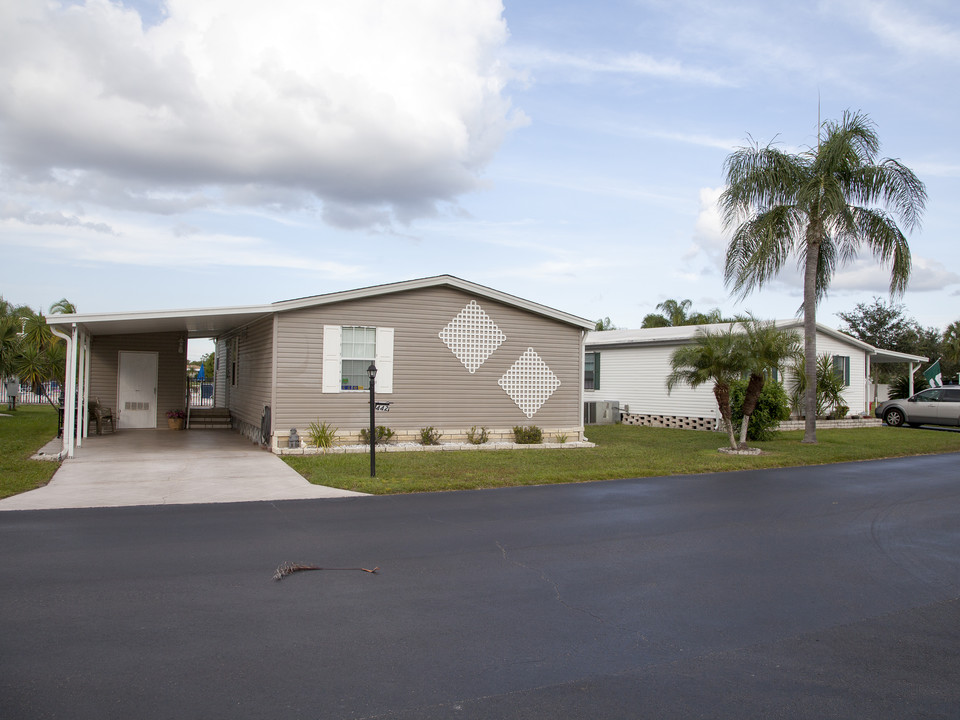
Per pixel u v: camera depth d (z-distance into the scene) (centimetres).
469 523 870
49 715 378
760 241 1873
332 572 653
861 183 1867
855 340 2614
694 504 1029
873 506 1038
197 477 1168
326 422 1577
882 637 520
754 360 1658
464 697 409
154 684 418
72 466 1270
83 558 680
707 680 440
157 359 2097
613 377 2647
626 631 522
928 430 2442
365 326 1617
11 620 518
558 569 679
